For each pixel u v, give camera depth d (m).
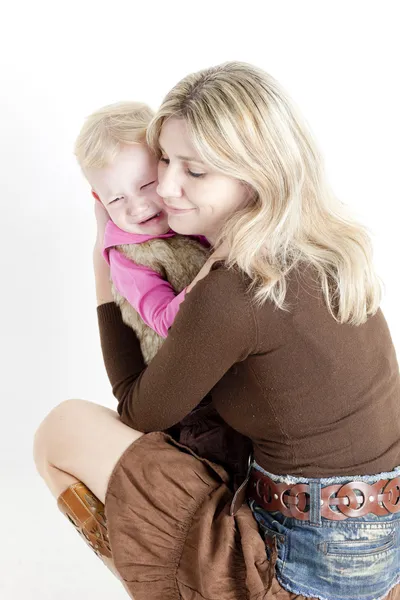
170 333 1.60
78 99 2.78
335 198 1.70
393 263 3.01
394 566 1.63
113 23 2.78
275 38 2.87
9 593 2.22
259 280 1.51
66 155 2.78
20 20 2.69
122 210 1.83
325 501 1.58
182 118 1.57
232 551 1.64
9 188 2.78
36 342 2.93
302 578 1.59
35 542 2.48
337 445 1.59
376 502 1.59
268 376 1.57
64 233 2.84
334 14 2.85
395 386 1.69
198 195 1.60
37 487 2.80
